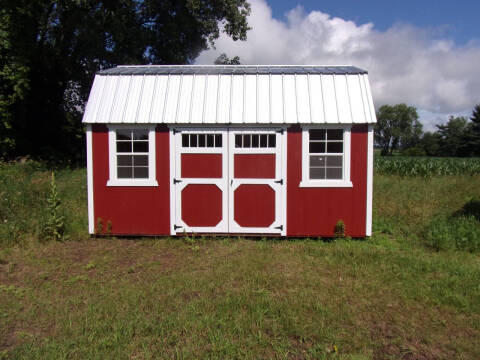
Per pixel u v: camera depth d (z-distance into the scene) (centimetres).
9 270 534
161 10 1934
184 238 714
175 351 332
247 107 703
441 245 659
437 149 7750
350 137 697
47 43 1752
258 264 557
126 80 742
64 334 359
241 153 705
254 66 860
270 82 734
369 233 707
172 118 696
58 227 698
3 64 1409
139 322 379
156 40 1961
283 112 695
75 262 576
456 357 333
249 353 329
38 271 535
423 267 552
